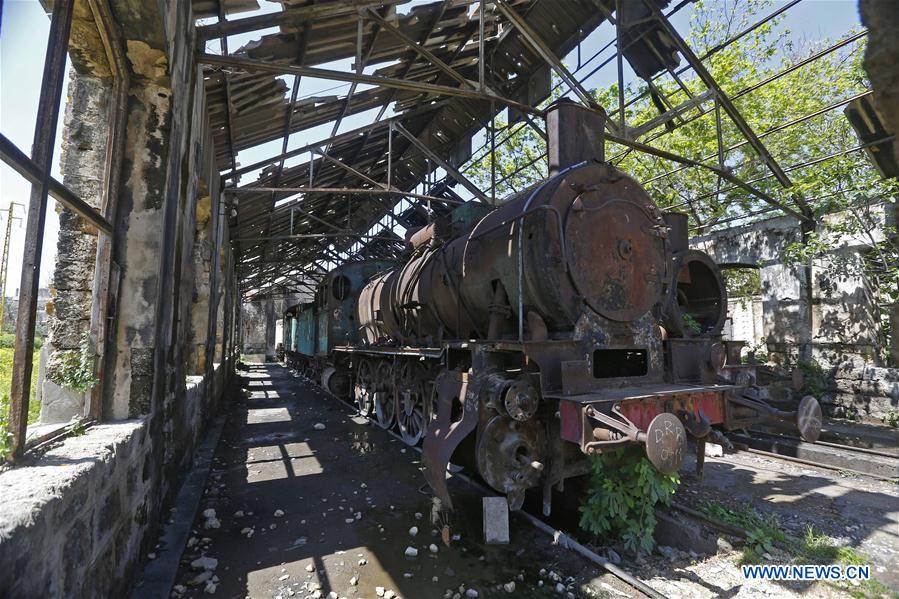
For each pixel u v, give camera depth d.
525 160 19.59
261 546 4.17
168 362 4.36
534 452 4.38
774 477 5.84
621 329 4.64
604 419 3.56
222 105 7.46
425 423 7.23
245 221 15.59
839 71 14.09
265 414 10.92
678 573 3.64
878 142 6.91
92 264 3.62
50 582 1.89
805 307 10.14
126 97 3.79
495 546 4.11
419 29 8.09
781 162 14.80
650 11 7.74
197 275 8.50
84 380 3.27
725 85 14.70
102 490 2.54
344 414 10.88
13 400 2.36
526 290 4.61
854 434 7.81
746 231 11.30
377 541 4.26
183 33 4.35
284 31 6.30
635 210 4.94
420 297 7.07
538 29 9.73
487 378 4.43
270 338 38.53
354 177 16.61
